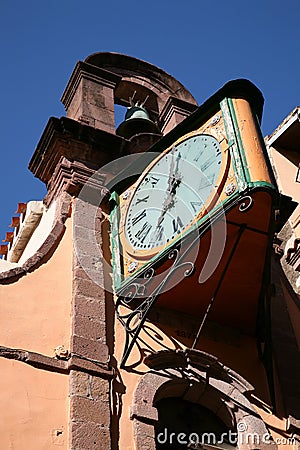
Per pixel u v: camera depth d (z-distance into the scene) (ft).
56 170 43.45
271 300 43.83
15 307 36.19
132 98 52.42
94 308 37.40
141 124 49.73
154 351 37.32
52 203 43.52
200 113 39.73
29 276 37.76
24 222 47.19
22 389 33.17
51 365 34.40
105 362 35.47
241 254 37.50
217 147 37.55
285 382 39.81
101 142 44.55
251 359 39.86
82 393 33.83
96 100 48.52
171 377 36.45
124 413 34.35
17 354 34.14
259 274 38.34
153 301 36.09
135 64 53.52
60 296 37.55
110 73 50.39
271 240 36.96
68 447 32.01
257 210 35.65
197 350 37.58
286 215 45.19
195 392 36.81
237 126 37.35
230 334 40.22
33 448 31.53
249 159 35.96
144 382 35.65
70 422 32.71
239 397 37.40
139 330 36.04
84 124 44.34
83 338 35.88
